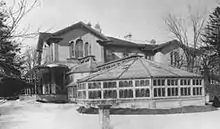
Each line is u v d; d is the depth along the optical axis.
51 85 35.06
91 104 21.42
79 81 23.92
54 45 35.97
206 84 33.09
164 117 16.75
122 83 20.41
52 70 35.03
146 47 44.53
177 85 20.72
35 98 39.09
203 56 36.91
